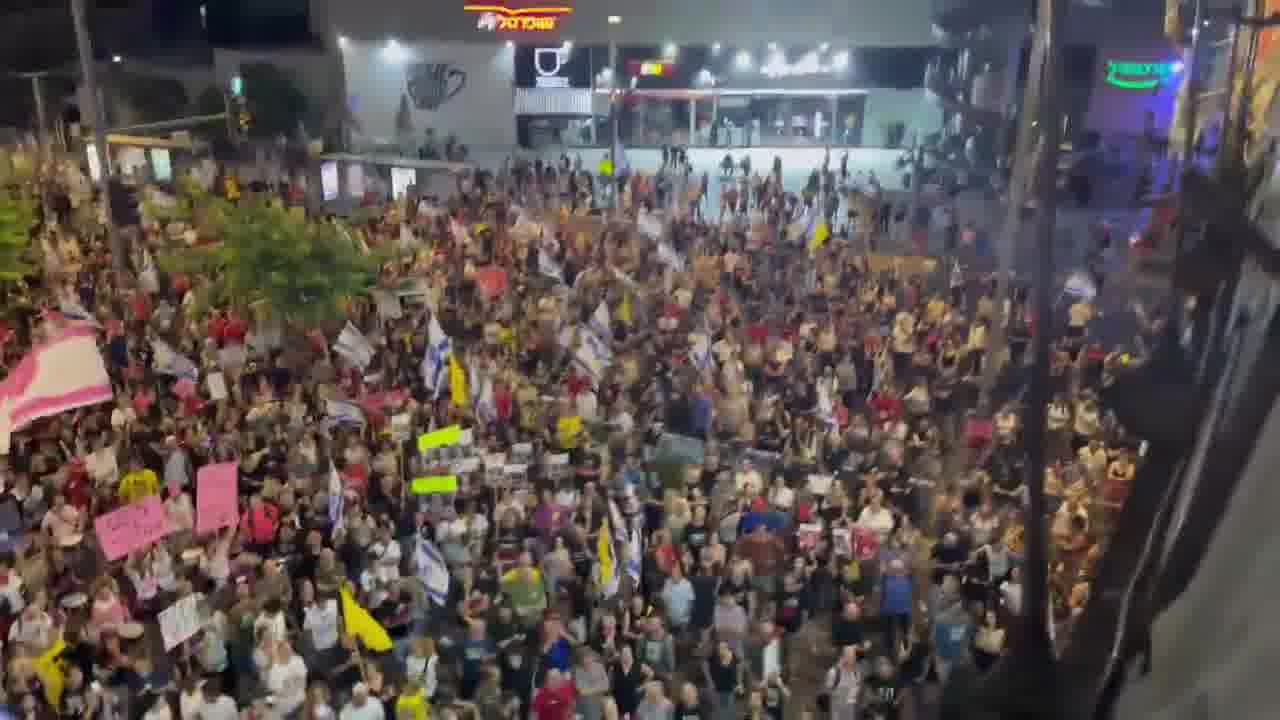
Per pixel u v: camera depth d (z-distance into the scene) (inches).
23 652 426.6
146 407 642.8
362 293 782.5
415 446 587.8
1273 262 52.4
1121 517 59.7
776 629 446.3
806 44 1664.6
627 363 677.9
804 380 677.3
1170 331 58.8
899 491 500.7
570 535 507.8
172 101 1550.2
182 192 1100.5
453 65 1633.9
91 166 1237.7
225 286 756.0
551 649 442.0
